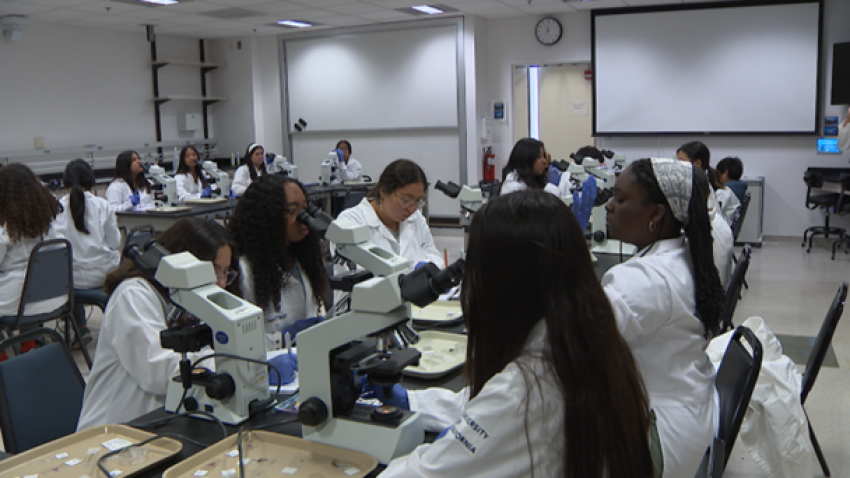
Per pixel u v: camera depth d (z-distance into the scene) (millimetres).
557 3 7082
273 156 7000
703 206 1320
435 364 1762
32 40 7117
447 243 7414
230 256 1725
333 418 1294
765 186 7215
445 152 8336
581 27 7680
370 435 1255
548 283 863
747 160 7238
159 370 1611
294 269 2240
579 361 844
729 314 2869
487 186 3918
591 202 3469
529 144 3758
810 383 2051
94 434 1433
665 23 7219
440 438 964
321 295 2256
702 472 1429
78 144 7680
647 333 1282
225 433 1390
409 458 983
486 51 8203
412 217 2902
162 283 1442
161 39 8648
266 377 1498
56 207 3625
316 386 1291
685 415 1314
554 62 7902
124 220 5297
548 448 866
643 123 7531
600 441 844
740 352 1614
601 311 879
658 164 1355
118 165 5969
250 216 2066
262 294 2074
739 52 6992
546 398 854
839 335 4004
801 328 4160
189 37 9016
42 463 1309
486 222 897
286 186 2088
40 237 3555
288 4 6738
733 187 5582
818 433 2762
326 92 8859
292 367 1695
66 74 7496
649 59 7367
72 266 3572
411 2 6859
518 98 9117
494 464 884
